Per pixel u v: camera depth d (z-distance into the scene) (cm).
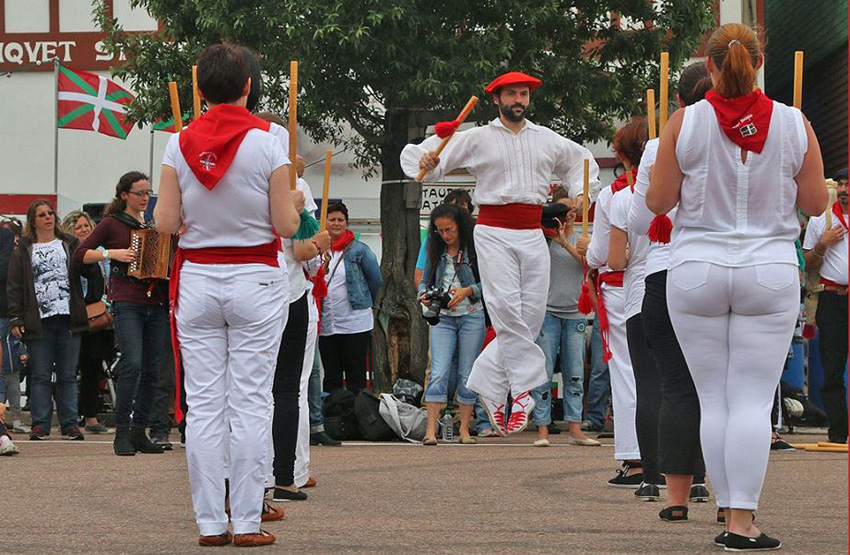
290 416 858
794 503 856
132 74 2038
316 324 897
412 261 1867
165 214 659
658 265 714
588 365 1705
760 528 731
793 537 693
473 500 873
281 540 688
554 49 1986
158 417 1325
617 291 930
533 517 781
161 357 1254
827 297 1340
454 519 773
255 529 670
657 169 637
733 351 636
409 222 1881
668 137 633
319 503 854
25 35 2734
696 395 738
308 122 2055
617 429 945
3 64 2736
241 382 667
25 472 1068
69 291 1454
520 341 1227
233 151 655
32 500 878
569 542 676
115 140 2717
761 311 629
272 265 669
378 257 2434
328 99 1894
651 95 787
